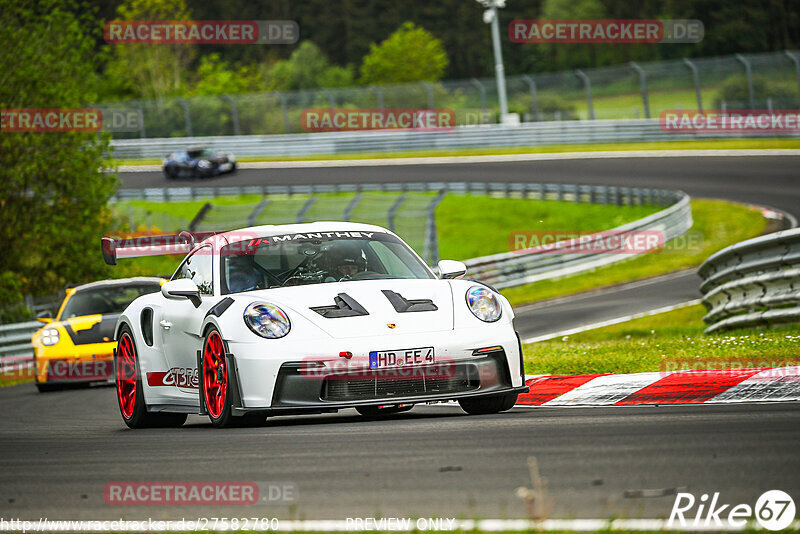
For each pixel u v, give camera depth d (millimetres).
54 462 19906
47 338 47938
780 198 113625
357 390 22516
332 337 22641
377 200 124938
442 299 24266
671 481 13773
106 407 37062
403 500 13625
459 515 12492
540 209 132250
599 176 141875
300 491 14703
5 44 94938
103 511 14195
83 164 97375
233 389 23156
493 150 172750
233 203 152125
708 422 19188
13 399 46125
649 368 28047
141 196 163125
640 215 119000
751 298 40125
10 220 97312
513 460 16141
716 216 109062
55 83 97188
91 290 51938
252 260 26281
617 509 12344
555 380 27750
